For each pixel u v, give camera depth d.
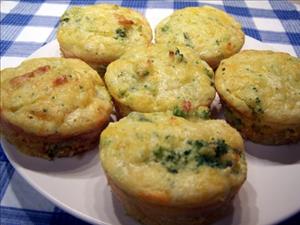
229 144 0.13
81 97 0.15
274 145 0.16
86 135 0.15
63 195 0.14
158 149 0.13
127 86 0.17
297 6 0.28
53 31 0.24
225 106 0.17
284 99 0.16
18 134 0.15
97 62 0.19
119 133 0.13
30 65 0.17
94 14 0.21
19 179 0.15
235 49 0.20
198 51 0.20
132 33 0.20
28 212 0.14
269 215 0.13
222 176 0.12
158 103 0.16
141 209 0.13
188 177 0.12
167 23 0.21
